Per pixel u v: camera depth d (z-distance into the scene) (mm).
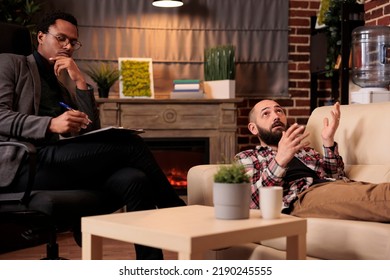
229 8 5473
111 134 2400
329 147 2582
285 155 2316
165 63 5375
